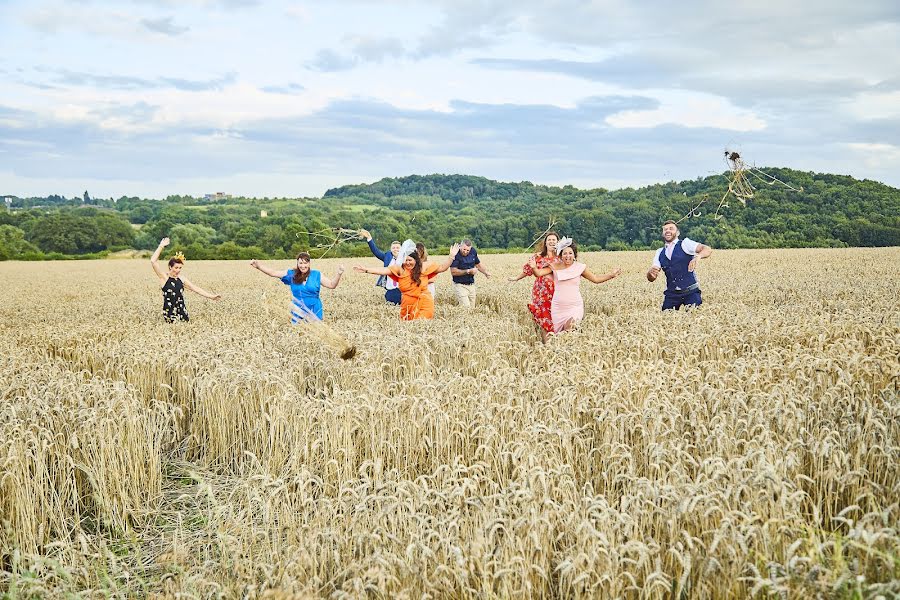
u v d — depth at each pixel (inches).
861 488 181.2
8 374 325.1
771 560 152.3
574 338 368.5
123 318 628.4
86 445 244.5
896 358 287.6
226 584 178.1
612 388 266.4
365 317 582.2
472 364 345.4
